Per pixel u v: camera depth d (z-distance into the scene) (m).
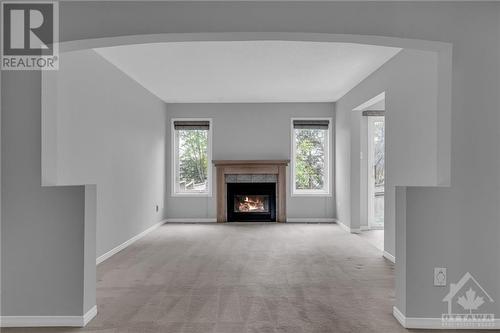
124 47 5.02
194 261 5.37
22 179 3.25
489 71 3.27
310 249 6.14
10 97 3.25
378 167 8.16
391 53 5.27
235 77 6.64
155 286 4.25
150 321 3.30
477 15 3.27
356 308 3.61
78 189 3.24
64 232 3.24
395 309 3.43
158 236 7.32
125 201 6.36
